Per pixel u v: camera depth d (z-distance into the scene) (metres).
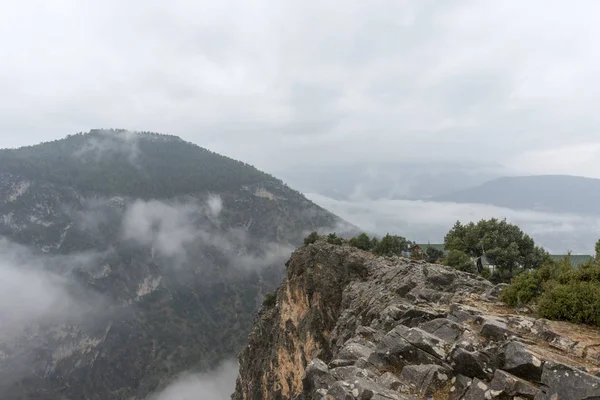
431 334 13.91
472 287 22.62
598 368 10.01
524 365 10.32
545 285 16.25
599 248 17.70
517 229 43.28
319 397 12.45
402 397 10.75
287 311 55.03
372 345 17.42
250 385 61.22
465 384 10.94
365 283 39.22
